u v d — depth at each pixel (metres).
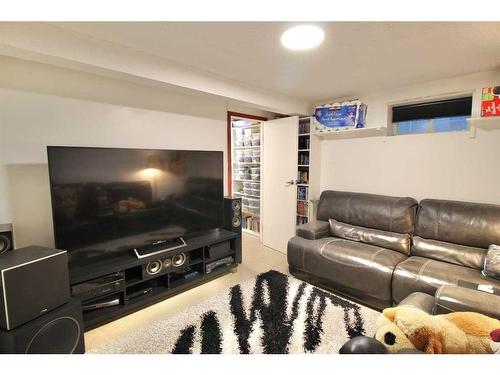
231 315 2.10
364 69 2.32
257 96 2.88
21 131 2.00
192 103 3.04
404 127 2.97
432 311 1.41
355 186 3.32
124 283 2.07
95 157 2.01
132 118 2.56
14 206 2.01
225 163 3.46
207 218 2.78
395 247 2.48
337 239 2.79
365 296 2.26
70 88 2.19
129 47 1.89
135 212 2.25
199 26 1.57
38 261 1.48
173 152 2.47
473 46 1.83
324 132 3.27
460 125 2.61
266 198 3.98
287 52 1.96
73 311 1.62
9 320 1.35
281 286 2.57
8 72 1.93
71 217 1.93
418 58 2.07
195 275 2.63
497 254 1.89
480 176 2.43
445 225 2.30
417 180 2.81
